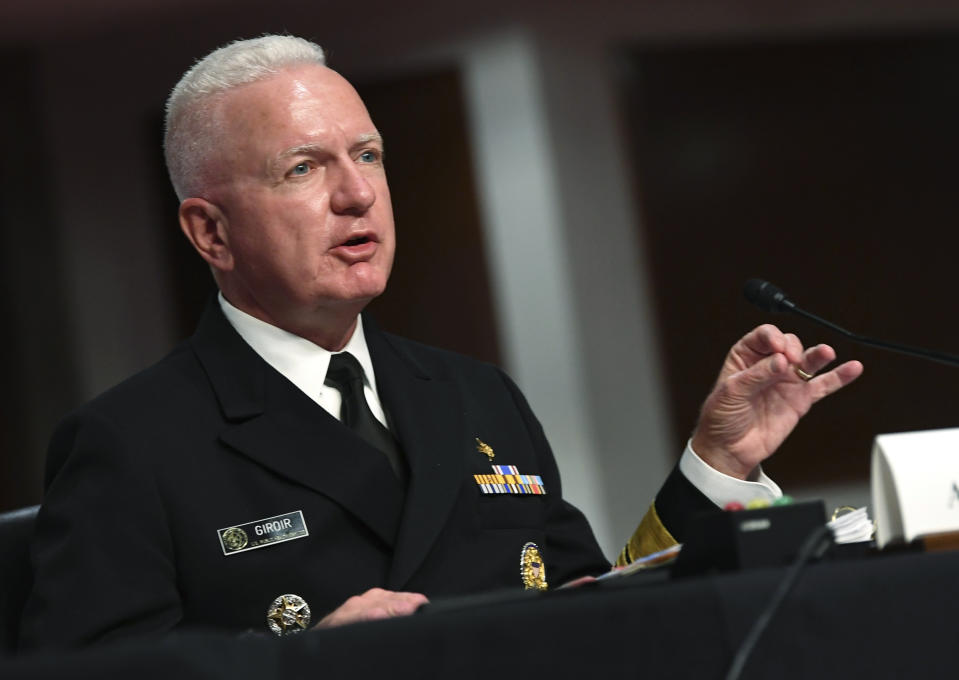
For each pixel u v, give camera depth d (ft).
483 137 69.46
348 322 21.31
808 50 73.51
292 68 21.16
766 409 20.59
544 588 21.21
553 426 68.90
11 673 10.30
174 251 71.97
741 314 71.31
